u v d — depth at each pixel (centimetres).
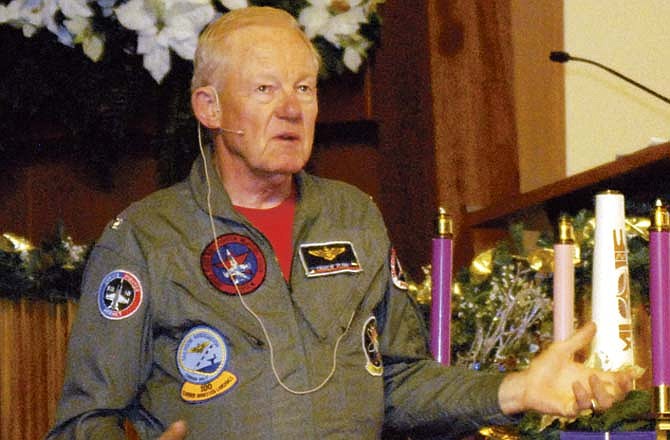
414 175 869
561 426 591
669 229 555
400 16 868
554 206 739
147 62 718
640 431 565
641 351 646
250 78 549
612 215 593
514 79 882
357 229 563
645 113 950
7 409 747
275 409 519
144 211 549
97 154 859
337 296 544
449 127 868
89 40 739
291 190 572
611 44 950
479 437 607
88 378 528
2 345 746
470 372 551
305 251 550
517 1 890
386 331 565
